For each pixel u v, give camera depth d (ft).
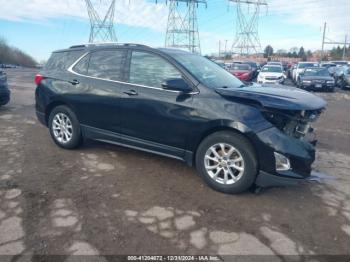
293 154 11.87
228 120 12.27
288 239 10.00
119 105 15.16
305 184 14.19
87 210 11.34
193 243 9.65
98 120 16.21
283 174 11.92
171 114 13.62
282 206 12.09
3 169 14.88
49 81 18.07
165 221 10.78
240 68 77.10
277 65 75.66
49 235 9.80
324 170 16.11
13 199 11.96
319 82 61.82
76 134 17.30
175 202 12.12
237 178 12.55
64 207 11.50
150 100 14.16
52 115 18.11
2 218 10.66
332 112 35.58
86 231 10.07
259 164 12.16
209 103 12.82
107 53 16.24
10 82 65.82
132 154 17.33
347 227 10.80
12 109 31.22
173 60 14.06
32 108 32.24
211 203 12.11
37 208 11.37
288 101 12.17
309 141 13.61
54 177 14.10
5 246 9.23
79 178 14.07
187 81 13.56
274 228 10.59
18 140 19.70
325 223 11.02
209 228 10.45
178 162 16.25
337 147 20.59
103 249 9.24
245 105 12.41
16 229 10.06
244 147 12.19
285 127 12.40
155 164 15.94
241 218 11.13
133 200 12.19
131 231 10.14
